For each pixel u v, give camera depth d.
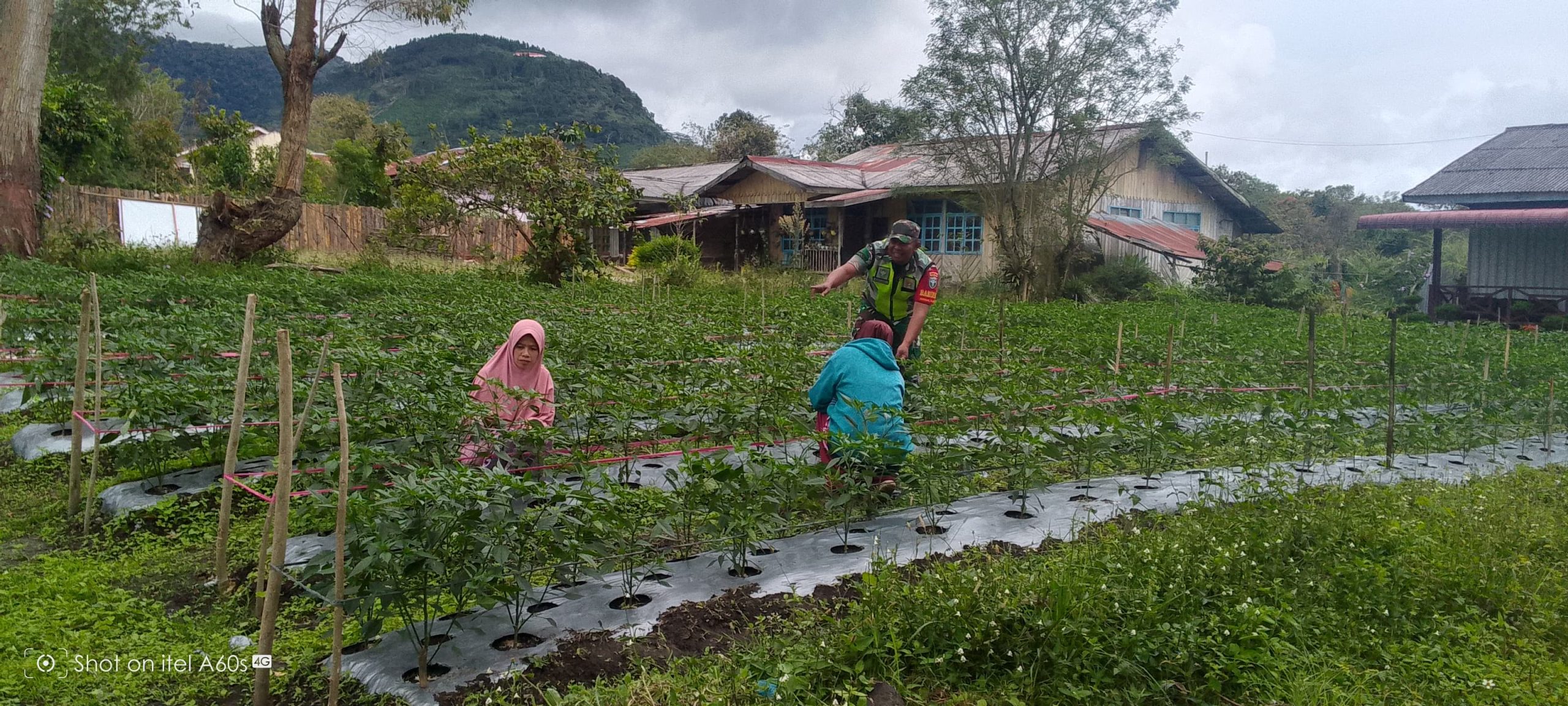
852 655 3.91
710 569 5.12
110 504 6.02
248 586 4.83
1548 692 3.82
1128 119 27.59
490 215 24.17
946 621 4.04
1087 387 8.71
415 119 127.06
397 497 3.85
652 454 7.04
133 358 7.67
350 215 28.66
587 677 3.93
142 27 37.59
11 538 5.63
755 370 8.13
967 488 6.75
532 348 6.93
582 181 21.42
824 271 32.53
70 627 4.39
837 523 5.93
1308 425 7.54
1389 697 3.84
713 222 36.47
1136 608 4.13
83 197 24.22
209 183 32.75
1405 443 8.83
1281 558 4.98
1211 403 9.19
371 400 6.71
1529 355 14.41
